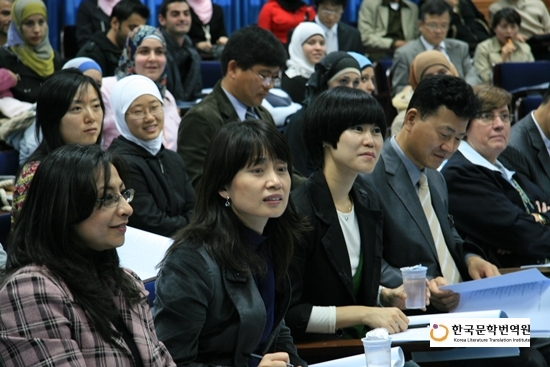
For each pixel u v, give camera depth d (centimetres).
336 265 389
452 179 515
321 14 1055
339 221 397
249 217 330
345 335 398
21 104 725
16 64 765
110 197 277
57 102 455
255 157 321
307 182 401
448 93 437
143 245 401
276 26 1101
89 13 987
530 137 605
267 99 765
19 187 434
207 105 580
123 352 276
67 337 262
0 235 438
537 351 434
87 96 462
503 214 505
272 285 339
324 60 653
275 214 324
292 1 1104
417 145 447
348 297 393
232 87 585
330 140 393
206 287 312
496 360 434
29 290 262
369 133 392
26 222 274
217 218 325
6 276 269
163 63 680
